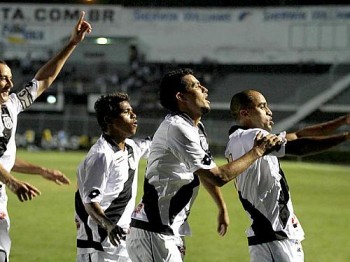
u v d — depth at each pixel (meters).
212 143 100.38
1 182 14.09
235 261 24.70
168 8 130.50
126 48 131.00
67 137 108.19
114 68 128.12
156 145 12.98
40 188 49.19
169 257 13.04
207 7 128.88
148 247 13.09
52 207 38.62
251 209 13.29
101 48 130.75
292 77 121.62
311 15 124.69
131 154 15.05
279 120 114.62
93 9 131.38
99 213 13.71
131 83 122.50
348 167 80.62
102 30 131.00
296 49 125.62
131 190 15.00
